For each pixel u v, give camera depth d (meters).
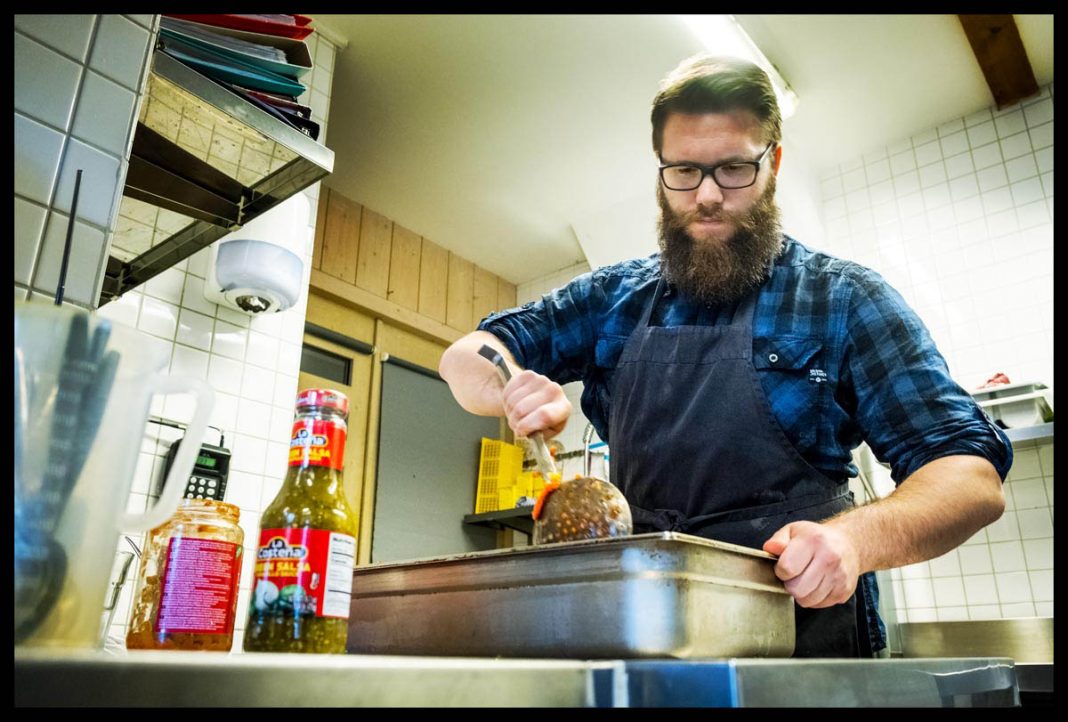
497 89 3.02
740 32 2.68
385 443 3.59
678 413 1.31
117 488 0.49
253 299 1.94
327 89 2.68
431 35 2.78
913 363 1.21
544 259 4.27
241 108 1.08
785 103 3.01
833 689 0.59
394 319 3.76
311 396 0.70
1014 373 2.86
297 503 0.66
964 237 3.11
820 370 1.28
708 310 1.43
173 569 0.75
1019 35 2.81
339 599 0.64
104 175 0.76
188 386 0.53
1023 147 3.06
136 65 0.81
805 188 3.37
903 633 2.69
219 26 1.11
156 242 1.43
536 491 3.72
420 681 0.42
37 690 0.34
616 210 3.69
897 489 1.03
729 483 1.23
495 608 0.68
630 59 2.87
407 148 3.35
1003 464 1.09
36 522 0.45
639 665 0.51
